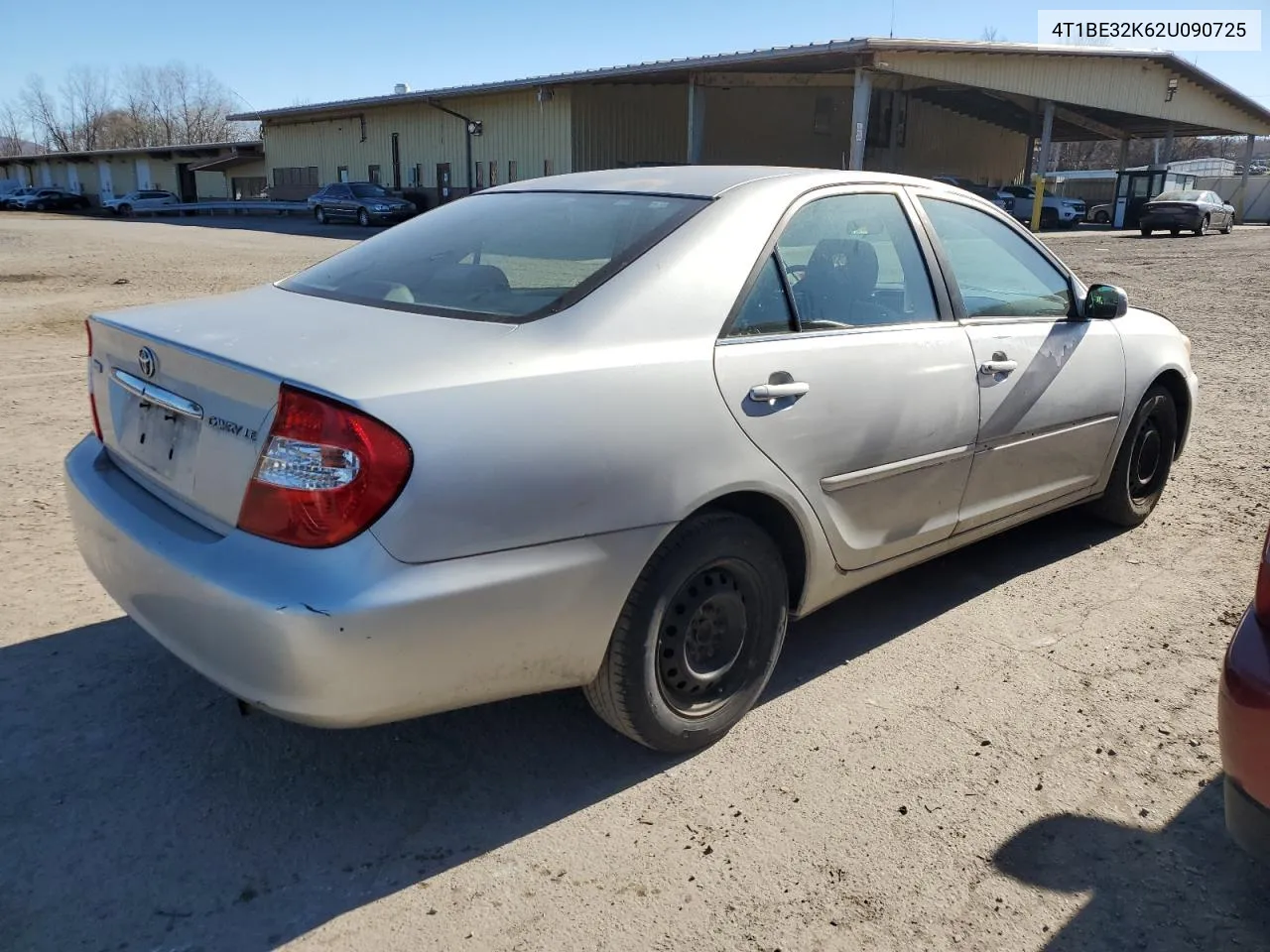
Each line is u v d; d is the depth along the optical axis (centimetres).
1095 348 432
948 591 429
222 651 236
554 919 240
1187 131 4331
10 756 299
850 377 319
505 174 3734
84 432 647
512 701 338
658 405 267
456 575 234
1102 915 244
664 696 291
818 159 3888
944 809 281
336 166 4712
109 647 365
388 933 235
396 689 233
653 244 293
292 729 318
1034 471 408
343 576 223
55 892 246
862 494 329
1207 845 269
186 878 252
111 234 3142
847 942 234
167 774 293
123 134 10831
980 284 391
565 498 249
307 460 227
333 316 286
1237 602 419
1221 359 991
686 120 3653
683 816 278
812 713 331
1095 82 3250
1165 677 356
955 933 238
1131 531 503
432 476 229
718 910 243
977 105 4062
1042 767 302
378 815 278
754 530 297
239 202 5012
